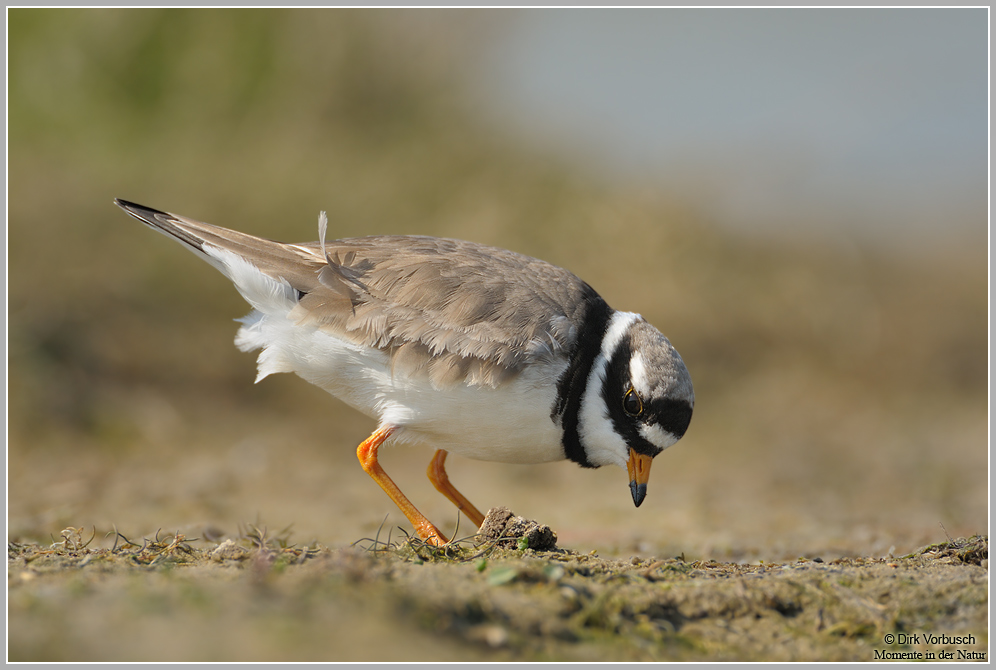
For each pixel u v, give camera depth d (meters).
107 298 15.25
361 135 19.19
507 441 7.13
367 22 19.94
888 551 8.32
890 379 18.08
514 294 7.12
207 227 7.68
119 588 4.93
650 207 18.84
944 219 20.91
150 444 13.70
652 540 9.58
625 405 7.12
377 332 6.96
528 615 4.95
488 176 18.78
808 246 19.62
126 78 17.95
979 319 19.22
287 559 5.73
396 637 4.37
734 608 5.44
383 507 11.20
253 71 18.75
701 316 17.86
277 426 15.05
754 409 16.62
